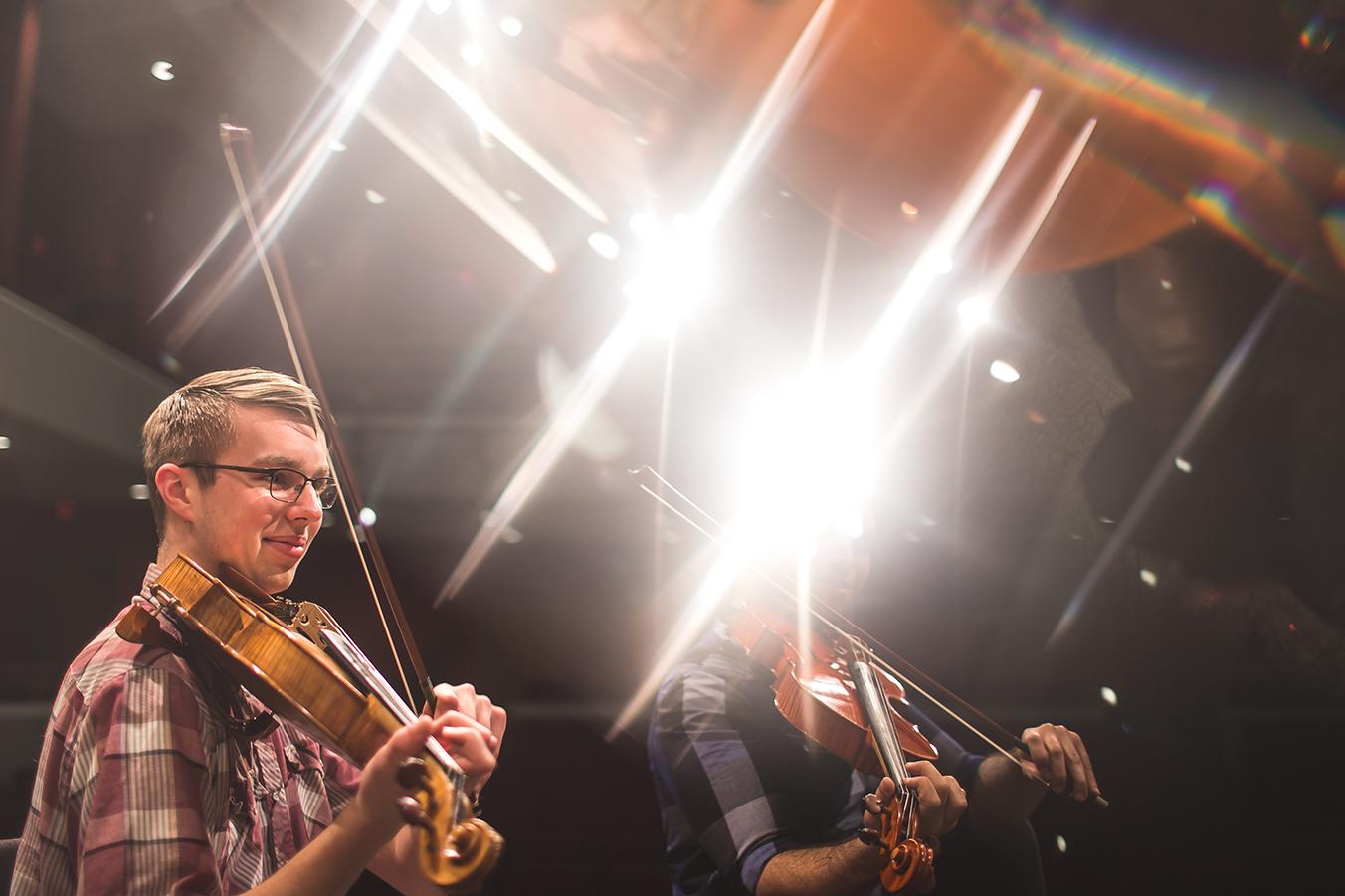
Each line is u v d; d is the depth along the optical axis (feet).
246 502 4.90
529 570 29.25
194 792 4.28
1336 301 9.23
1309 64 8.18
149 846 4.09
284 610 4.98
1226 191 8.83
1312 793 10.07
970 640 12.67
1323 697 9.75
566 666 28.63
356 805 4.05
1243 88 8.35
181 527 4.94
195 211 20.61
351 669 4.78
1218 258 9.43
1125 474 10.64
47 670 24.27
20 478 21.93
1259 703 10.10
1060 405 10.94
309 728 4.46
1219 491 10.07
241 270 20.99
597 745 26.37
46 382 16.84
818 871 5.68
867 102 8.57
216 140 19.65
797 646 7.00
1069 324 10.66
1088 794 6.66
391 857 5.25
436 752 4.04
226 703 4.65
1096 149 8.63
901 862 5.07
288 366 21.81
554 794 24.90
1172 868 10.84
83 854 4.11
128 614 4.53
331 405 28.12
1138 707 10.83
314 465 5.10
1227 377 9.84
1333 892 10.12
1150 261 9.75
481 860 3.56
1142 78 8.24
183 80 18.38
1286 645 9.79
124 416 19.40
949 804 5.69
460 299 25.41
